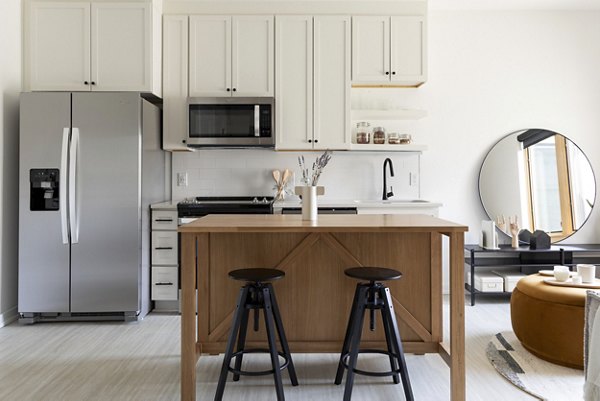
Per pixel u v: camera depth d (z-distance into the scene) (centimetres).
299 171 477
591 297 209
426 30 438
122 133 379
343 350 255
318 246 274
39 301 377
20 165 375
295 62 436
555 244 474
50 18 405
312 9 436
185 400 234
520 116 480
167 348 319
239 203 414
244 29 434
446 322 373
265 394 249
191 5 433
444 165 482
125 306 380
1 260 372
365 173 480
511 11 478
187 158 476
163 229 407
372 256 274
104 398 245
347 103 438
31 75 405
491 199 477
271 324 232
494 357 294
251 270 246
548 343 282
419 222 251
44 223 376
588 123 482
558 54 480
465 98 480
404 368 232
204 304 272
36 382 264
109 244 379
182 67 432
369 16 437
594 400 195
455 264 231
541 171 478
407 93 478
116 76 407
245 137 425
